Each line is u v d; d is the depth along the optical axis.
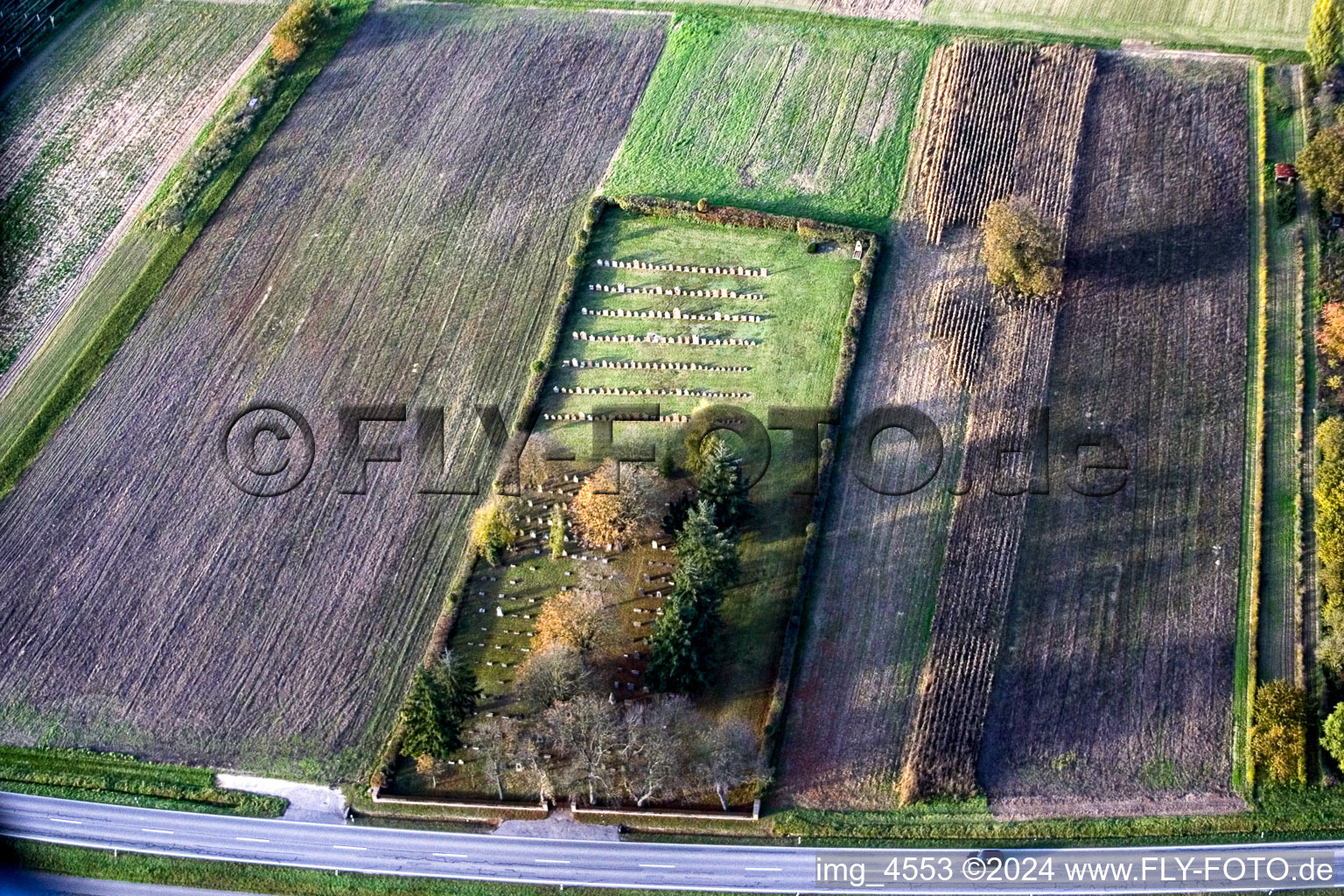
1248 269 106.00
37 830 81.00
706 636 84.44
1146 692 84.69
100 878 79.62
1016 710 84.38
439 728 80.38
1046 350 101.62
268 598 90.88
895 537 92.38
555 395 101.81
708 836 80.19
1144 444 96.50
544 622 85.88
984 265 107.44
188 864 79.62
